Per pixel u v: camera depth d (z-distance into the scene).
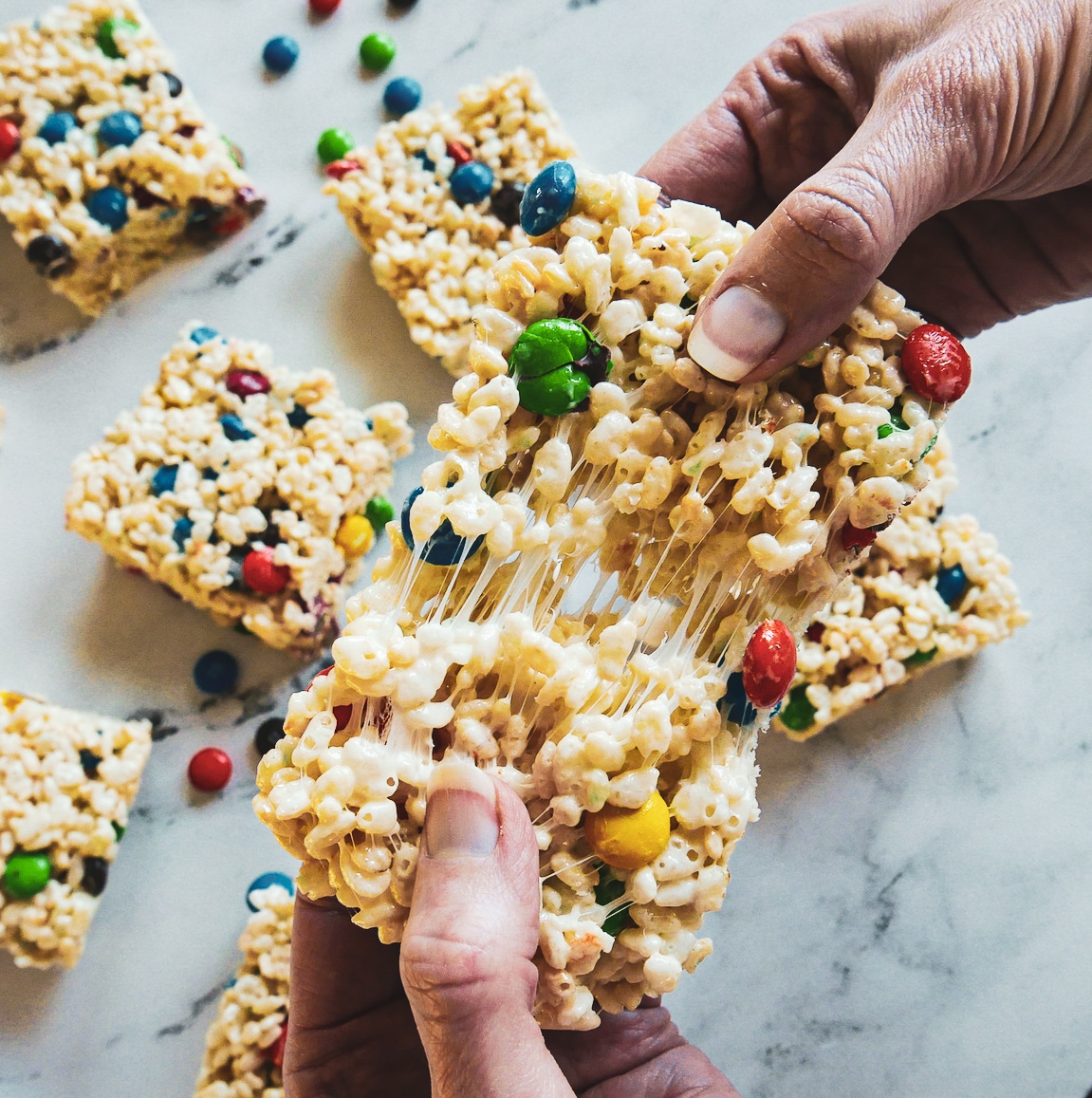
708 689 0.32
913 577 0.46
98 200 0.47
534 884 0.31
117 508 0.47
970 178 0.34
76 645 0.49
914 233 0.40
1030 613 0.48
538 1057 0.30
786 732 0.47
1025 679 0.48
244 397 0.47
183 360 0.48
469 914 0.30
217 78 0.50
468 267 0.48
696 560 0.33
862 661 0.46
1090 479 0.48
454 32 0.50
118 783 0.46
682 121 0.50
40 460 0.49
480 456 0.31
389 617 0.32
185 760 0.49
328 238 0.50
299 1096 0.39
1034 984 0.47
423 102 0.50
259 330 0.50
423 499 0.31
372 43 0.49
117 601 0.49
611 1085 0.39
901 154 0.33
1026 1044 0.47
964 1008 0.47
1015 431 0.48
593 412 0.32
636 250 0.32
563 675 0.31
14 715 0.46
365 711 0.32
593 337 0.32
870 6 0.38
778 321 0.31
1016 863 0.47
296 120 0.50
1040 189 0.37
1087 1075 0.47
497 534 0.31
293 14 0.50
